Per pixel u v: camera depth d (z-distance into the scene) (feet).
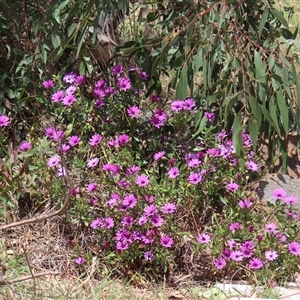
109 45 18.19
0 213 14.70
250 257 13.99
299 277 14.39
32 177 14.42
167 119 16.29
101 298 13.15
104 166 14.39
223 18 15.53
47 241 14.44
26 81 16.62
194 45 16.16
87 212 14.35
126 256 13.82
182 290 13.84
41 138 15.84
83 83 16.12
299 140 16.83
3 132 15.90
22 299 12.62
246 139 15.74
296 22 27.35
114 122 16.03
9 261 13.83
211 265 14.20
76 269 14.01
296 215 14.35
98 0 16.06
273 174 16.42
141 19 17.70
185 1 16.31
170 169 14.90
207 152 15.01
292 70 15.88
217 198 15.16
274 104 15.70
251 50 16.30
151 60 16.97
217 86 16.44
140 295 13.57
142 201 14.05
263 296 13.52
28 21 16.92
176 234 14.05
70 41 17.20
